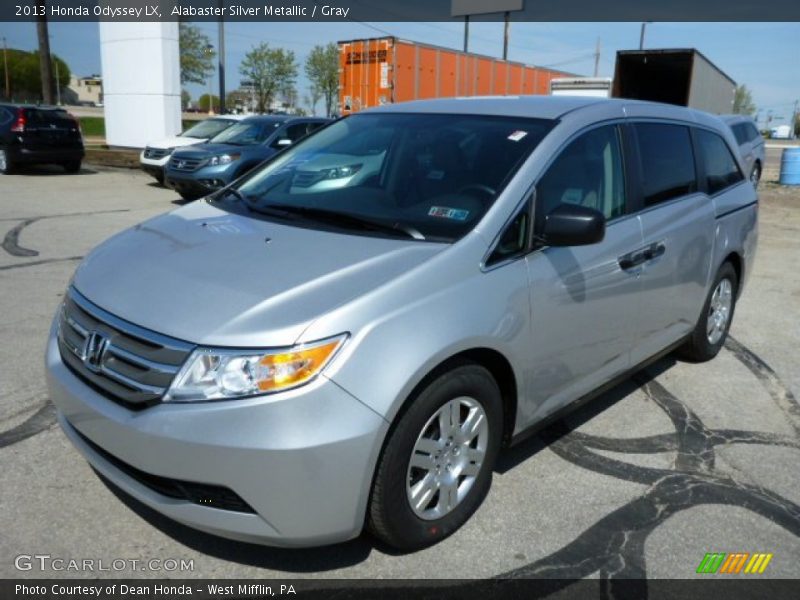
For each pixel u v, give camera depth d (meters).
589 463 3.66
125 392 2.51
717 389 4.75
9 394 4.11
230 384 2.36
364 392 2.43
